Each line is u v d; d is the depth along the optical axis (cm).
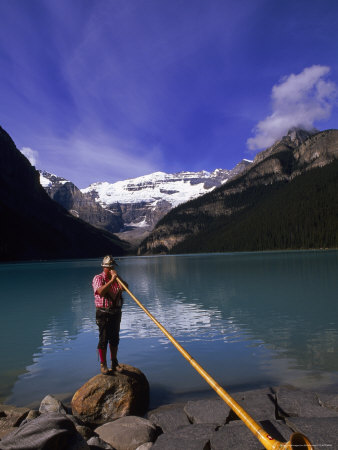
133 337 997
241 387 599
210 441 390
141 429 453
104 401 534
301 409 459
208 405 499
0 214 18788
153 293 2141
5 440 335
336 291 1867
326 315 1216
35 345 954
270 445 256
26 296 2261
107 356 821
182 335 1003
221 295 1909
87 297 2111
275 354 774
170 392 602
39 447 330
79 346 929
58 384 652
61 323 1286
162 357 795
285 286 2225
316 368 669
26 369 741
